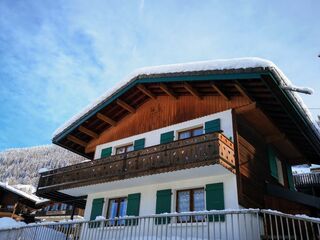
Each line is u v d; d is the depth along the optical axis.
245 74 10.30
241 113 11.88
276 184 13.68
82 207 18.81
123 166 12.64
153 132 14.12
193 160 10.45
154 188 12.48
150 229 11.49
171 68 12.20
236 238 9.37
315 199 11.96
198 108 12.95
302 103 11.57
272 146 14.51
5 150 150.50
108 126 16.66
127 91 14.38
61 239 10.13
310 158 15.95
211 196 10.65
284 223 11.30
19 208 34.91
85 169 14.16
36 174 118.25
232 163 10.48
